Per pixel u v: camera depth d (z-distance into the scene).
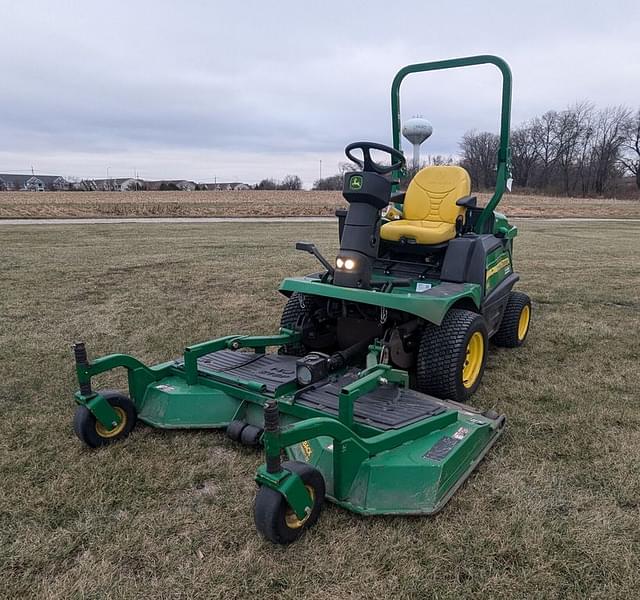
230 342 3.33
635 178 60.91
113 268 8.65
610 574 1.96
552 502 2.39
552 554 2.06
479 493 2.45
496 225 4.30
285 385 2.90
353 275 3.20
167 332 5.08
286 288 3.42
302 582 1.93
